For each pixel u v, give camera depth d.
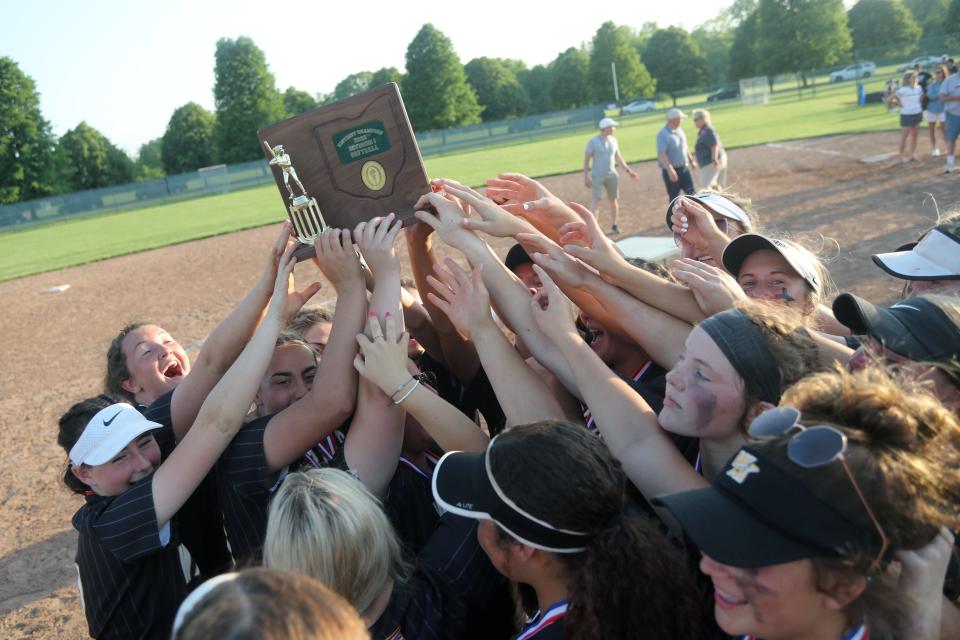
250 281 15.06
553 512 1.67
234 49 77.38
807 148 21.50
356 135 2.71
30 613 4.64
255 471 2.51
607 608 1.65
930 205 11.90
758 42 88.56
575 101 96.25
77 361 10.94
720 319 1.92
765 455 1.38
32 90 70.44
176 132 80.81
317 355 3.41
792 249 2.84
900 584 1.45
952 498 1.38
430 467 3.01
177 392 2.89
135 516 2.33
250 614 1.15
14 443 7.82
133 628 2.43
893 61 58.97
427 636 2.04
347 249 2.62
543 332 2.37
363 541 1.97
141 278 17.31
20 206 45.56
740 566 1.34
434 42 78.31
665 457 1.97
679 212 3.34
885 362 2.00
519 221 2.58
